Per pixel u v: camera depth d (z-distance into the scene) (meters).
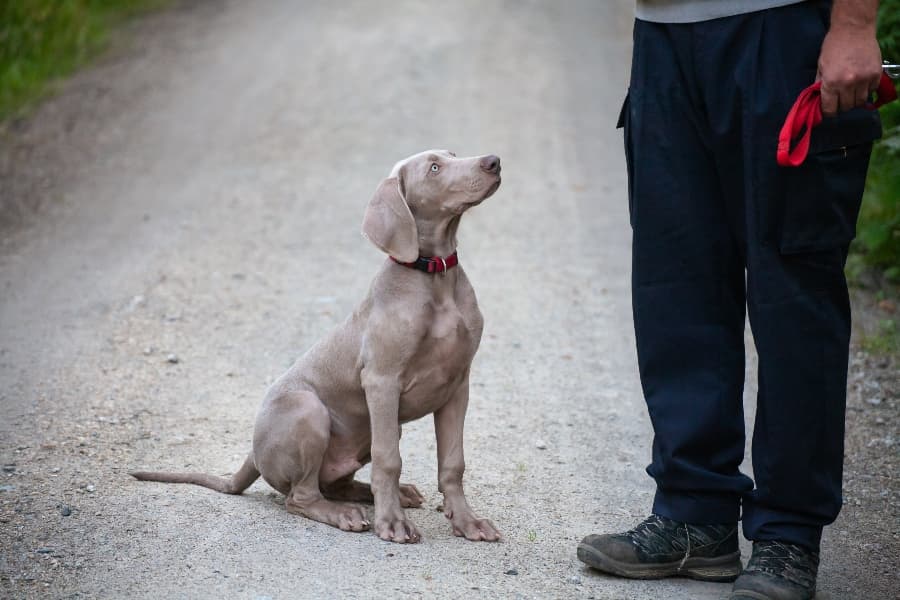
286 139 14.60
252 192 12.59
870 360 7.84
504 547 4.91
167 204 12.34
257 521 5.07
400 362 4.87
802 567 4.30
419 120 15.23
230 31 21.31
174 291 9.55
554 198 12.41
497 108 15.90
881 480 5.97
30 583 4.45
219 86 17.42
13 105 16.52
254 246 10.83
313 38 20.30
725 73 4.21
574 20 21.88
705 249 4.47
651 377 4.61
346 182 12.79
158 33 21.39
